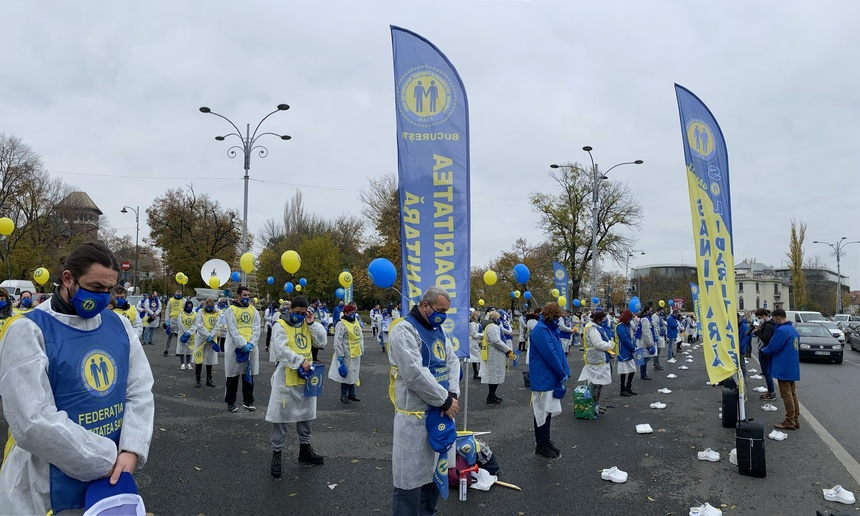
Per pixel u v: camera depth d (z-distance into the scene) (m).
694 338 32.53
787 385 8.59
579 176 39.78
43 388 2.31
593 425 8.86
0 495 2.44
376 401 10.70
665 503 5.38
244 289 9.32
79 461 2.30
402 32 6.30
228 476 5.94
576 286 40.53
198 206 42.84
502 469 6.43
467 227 6.22
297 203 64.81
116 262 2.64
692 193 7.15
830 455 7.10
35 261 37.03
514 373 16.11
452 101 6.26
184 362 14.12
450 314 6.14
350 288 19.44
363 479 5.92
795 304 62.09
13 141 39.75
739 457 6.28
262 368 15.41
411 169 6.22
